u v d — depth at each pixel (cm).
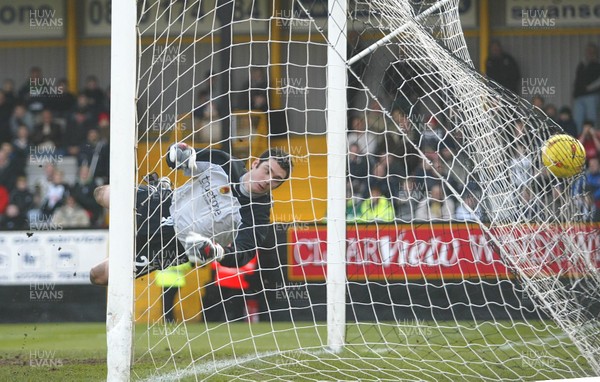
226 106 4053
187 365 2288
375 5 2314
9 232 3772
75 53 4531
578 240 2283
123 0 1831
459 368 2191
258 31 4256
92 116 4359
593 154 4025
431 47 2281
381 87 2766
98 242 3778
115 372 1806
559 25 4309
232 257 2217
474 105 2291
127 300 1814
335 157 2453
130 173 1825
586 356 2098
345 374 2105
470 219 2902
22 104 4400
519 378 2081
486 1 4312
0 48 4531
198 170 2266
